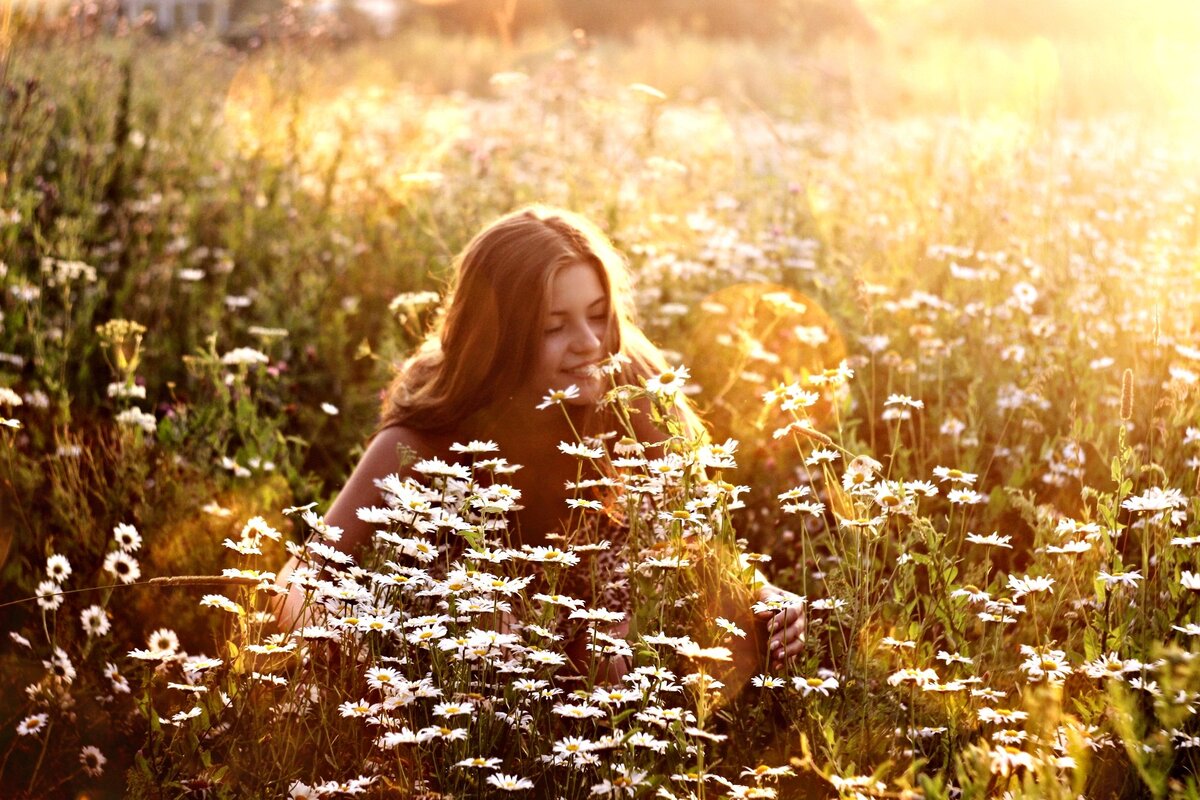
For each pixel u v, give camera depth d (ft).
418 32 58.95
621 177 18.56
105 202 17.46
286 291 15.79
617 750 6.49
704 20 73.61
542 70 23.57
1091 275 14.62
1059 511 10.31
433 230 15.90
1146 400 11.23
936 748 6.89
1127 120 28.32
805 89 25.49
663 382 7.55
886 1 51.29
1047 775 5.78
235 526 10.01
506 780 6.20
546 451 8.86
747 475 11.45
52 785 7.29
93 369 13.50
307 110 22.88
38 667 8.34
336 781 6.40
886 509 7.39
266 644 6.88
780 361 13.47
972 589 7.43
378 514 7.36
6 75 17.63
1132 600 7.39
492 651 6.82
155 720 6.66
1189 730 6.82
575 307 8.55
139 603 9.00
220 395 11.55
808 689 6.86
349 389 13.71
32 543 9.54
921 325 13.02
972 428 10.69
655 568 7.18
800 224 17.35
